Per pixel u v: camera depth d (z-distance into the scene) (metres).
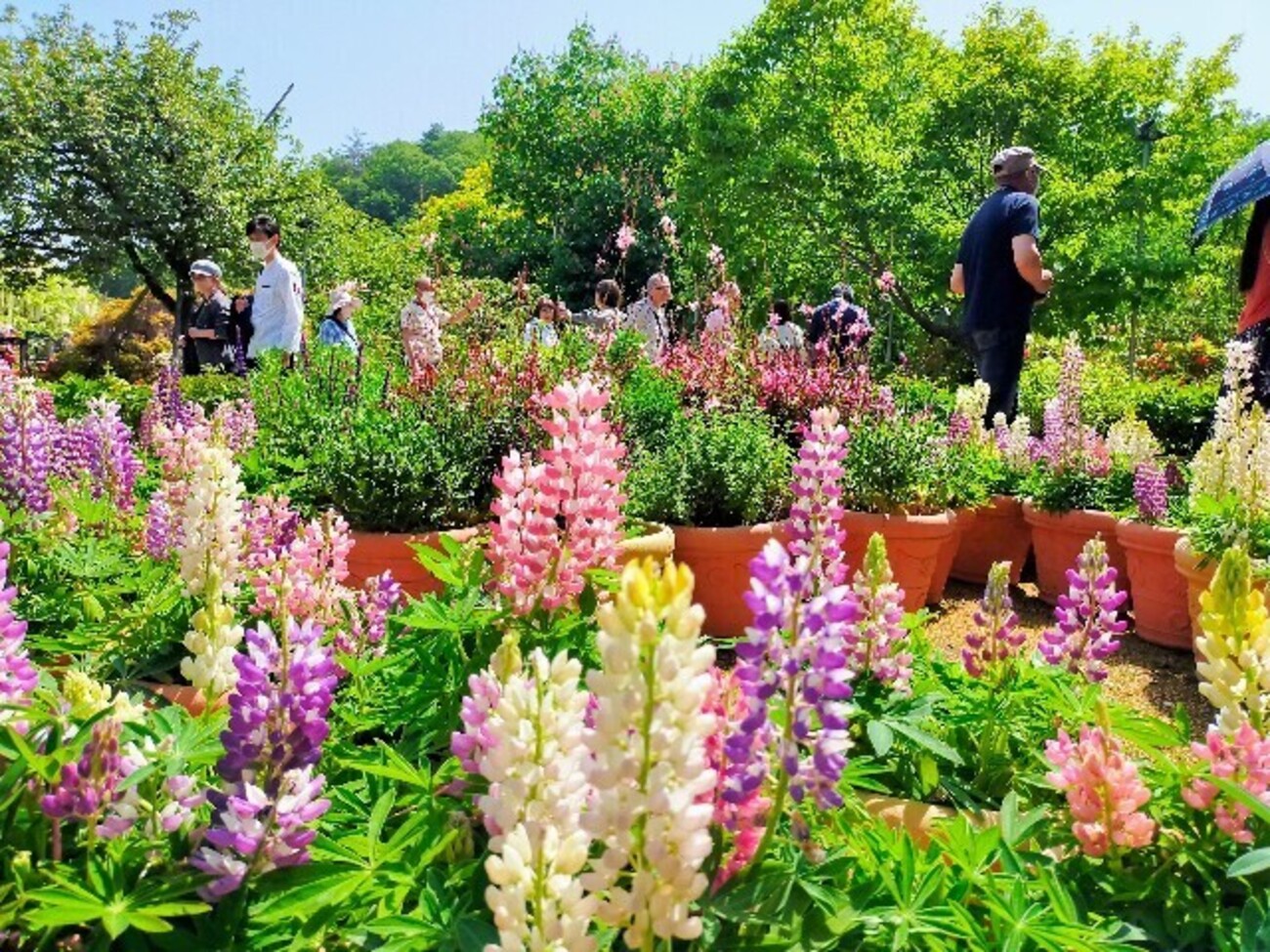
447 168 105.50
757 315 16.81
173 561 4.01
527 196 36.16
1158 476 6.21
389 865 1.96
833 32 23.88
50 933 1.76
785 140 22.36
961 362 21.70
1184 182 22.77
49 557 4.18
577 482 2.88
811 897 1.86
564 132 36.12
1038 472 7.40
